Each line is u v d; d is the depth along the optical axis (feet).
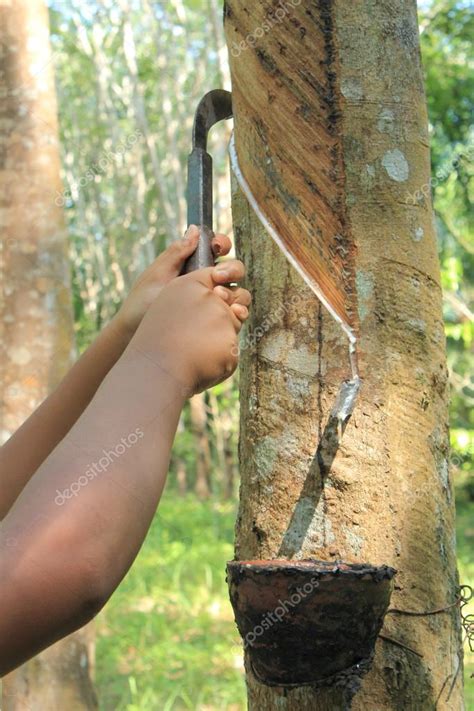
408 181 3.92
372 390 3.75
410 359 3.82
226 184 35.04
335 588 2.96
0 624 1.97
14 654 2.01
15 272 11.57
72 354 11.82
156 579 23.44
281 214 3.49
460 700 3.88
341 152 3.72
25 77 11.84
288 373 3.88
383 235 3.82
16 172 11.68
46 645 2.06
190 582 23.44
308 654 3.04
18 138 11.74
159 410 2.30
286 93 3.57
